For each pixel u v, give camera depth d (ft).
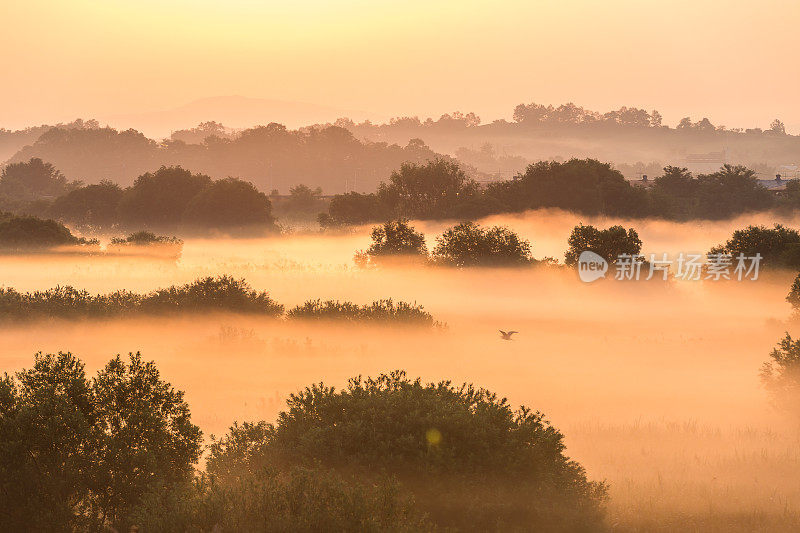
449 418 93.97
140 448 90.22
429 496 87.56
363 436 94.12
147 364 99.50
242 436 98.17
